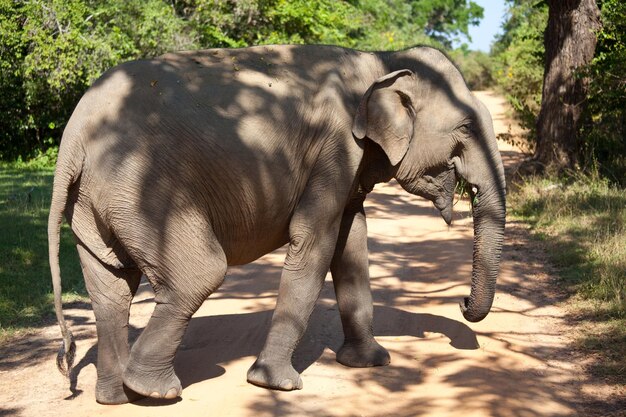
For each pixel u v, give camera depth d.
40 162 17.97
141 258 4.63
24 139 18.89
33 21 16.75
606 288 7.38
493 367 5.68
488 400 5.01
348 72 5.19
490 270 5.37
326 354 5.93
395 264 9.28
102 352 4.89
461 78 5.38
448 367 5.66
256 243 5.11
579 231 9.97
